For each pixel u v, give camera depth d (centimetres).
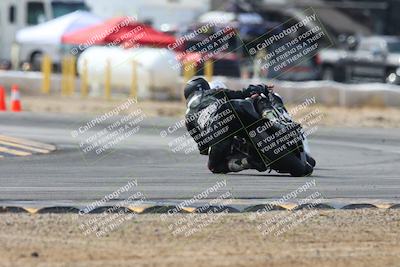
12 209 3547
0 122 7550
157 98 11025
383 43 14812
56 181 4403
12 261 2753
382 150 6234
